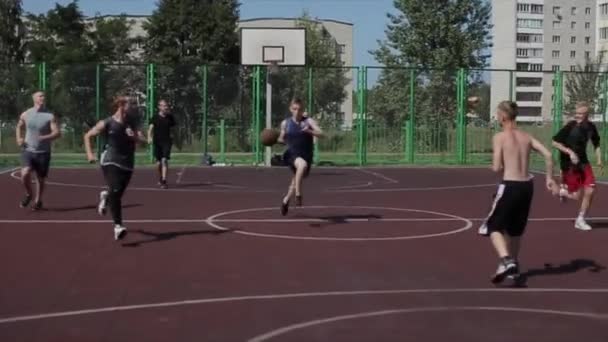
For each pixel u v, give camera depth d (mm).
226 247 12711
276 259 11703
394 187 23828
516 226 10164
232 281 10148
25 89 34875
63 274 10539
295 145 15312
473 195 21500
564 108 37469
